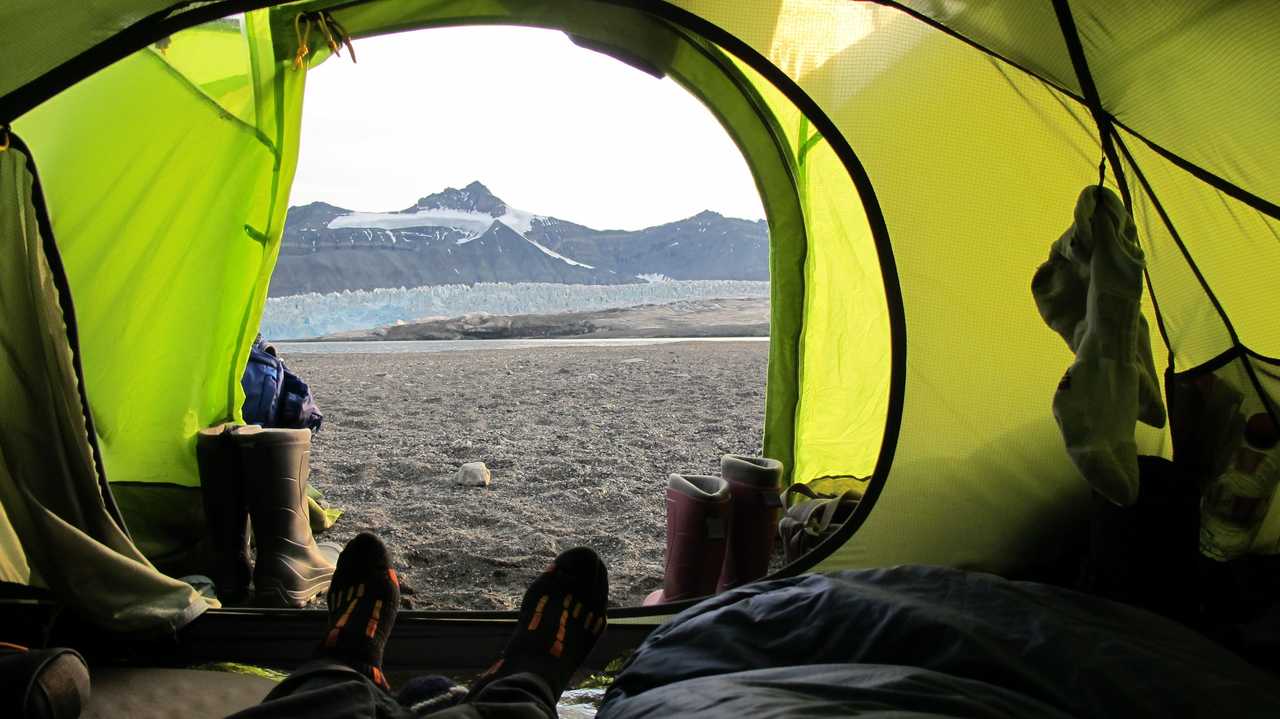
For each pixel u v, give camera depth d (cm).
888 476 224
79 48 175
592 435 545
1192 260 198
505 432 552
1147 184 198
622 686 159
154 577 203
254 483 255
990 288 217
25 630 197
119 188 262
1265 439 192
